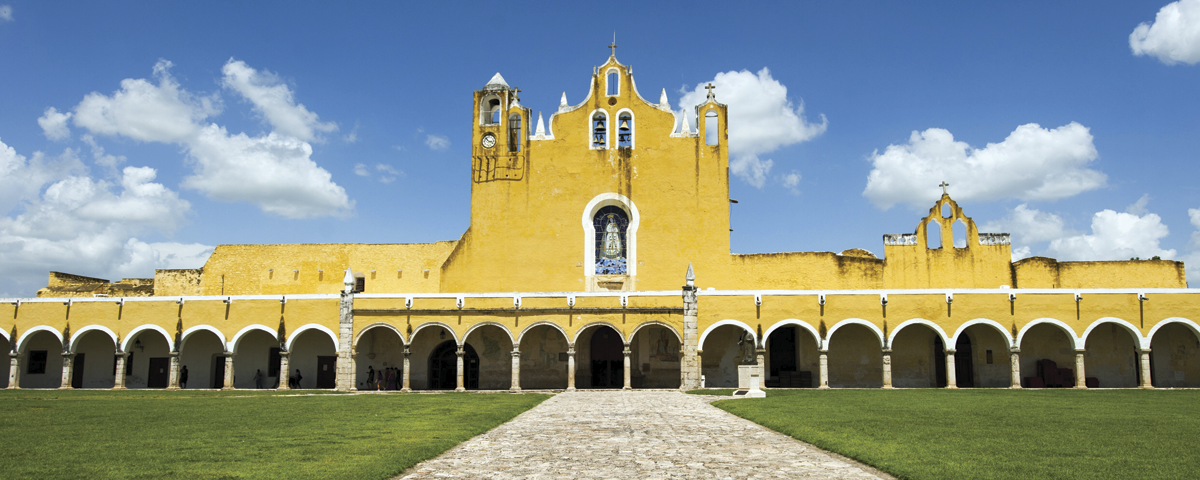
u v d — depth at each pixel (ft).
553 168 156.87
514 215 155.53
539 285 152.66
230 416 76.95
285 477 40.86
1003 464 44.37
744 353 115.24
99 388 150.10
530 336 145.59
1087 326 132.57
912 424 66.59
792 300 135.95
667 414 80.38
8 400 103.40
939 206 156.46
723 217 153.38
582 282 152.25
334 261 171.73
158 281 175.42
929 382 142.82
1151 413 77.92
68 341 142.92
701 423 70.49
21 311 144.87
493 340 146.61
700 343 134.82
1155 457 47.06
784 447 53.57
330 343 151.23
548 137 158.40
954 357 139.23
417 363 147.33
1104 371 141.18
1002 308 133.69
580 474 42.83
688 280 136.05
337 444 53.98
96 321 143.43
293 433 61.05
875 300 135.33
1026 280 153.38
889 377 132.98
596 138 159.94
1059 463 44.86
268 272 172.86
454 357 147.74
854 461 47.32
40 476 41.37
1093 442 53.88
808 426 65.00
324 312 139.44
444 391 132.36
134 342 151.84
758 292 136.15
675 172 155.33
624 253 154.30
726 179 154.61
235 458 47.44
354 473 41.96
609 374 144.77
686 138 156.25
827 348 134.00
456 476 42.47
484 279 153.48
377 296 138.82
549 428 66.39
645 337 143.33
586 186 155.84
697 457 48.91
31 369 152.35
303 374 151.02
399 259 169.89
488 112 164.35
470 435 59.98
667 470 44.09
